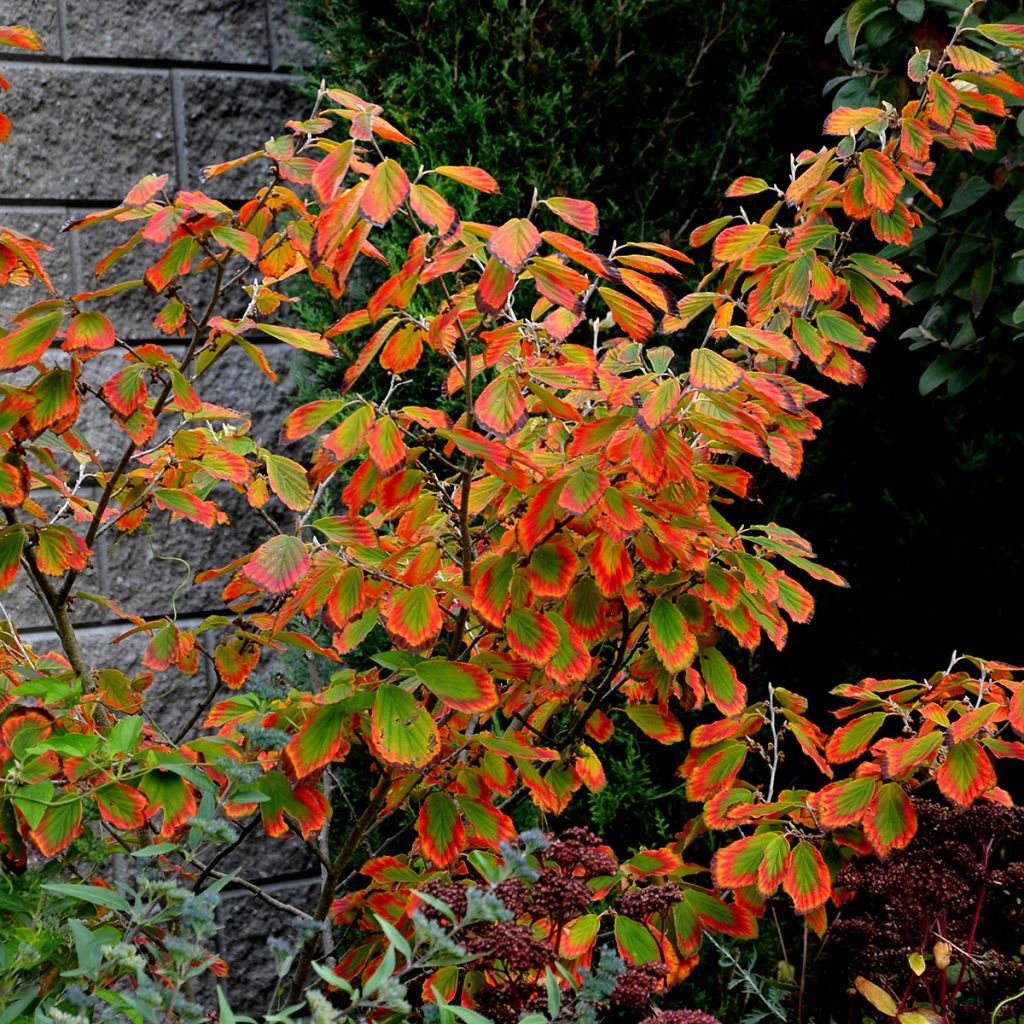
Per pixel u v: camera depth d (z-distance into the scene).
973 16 3.33
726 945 3.16
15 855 1.97
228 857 3.98
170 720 3.96
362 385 3.79
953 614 3.93
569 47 3.89
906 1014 2.19
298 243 2.24
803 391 2.40
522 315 3.56
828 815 2.19
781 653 3.97
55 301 2.08
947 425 3.79
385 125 2.02
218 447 2.49
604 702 2.73
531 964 1.84
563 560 2.08
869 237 3.88
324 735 2.00
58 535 2.27
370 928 2.28
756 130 4.10
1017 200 3.15
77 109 3.88
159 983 1.70
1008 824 2.33
